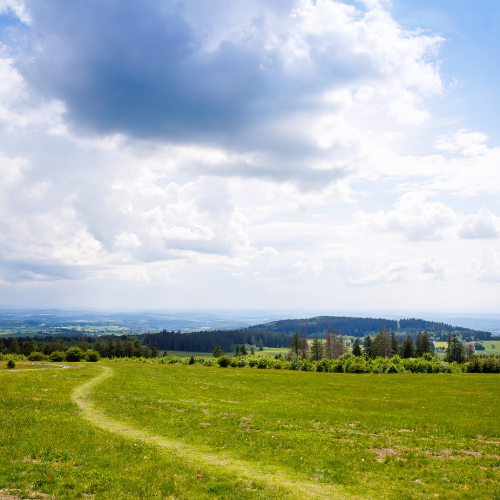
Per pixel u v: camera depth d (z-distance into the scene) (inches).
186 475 679.7
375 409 1616.6
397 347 6756.9
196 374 2965.1
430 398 1959.9
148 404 1421.0
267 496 601.9
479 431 1176.2
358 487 670.5
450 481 718.5
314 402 1785.2
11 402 1147.9
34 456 699.4
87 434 869.8
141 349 7696.9
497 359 4040.4
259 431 1095.0
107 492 570.9
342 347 7116.1
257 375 3056.1
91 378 2135.8
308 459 823.7
